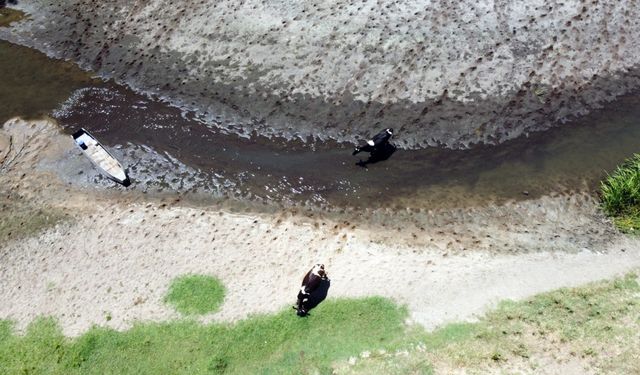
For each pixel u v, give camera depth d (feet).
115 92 81.76
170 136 75.97
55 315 57.11
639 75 76.07
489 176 67.97
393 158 70.59
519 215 63.46
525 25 78.33
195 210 66.49
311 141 73.46
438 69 75.92
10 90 83.25
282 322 53.93
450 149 71.05
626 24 78.59
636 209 61.52
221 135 75.51
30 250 63.62
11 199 69.21
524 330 51.47
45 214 67.21
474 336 51.39
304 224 63.93
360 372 49.60
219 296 56.85
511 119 72.84
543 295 54.34
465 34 77.87
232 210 66.39
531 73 75.61
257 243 61.82
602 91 74.90
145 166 72.54
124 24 87.61
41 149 74.79
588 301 53.42
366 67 76.95
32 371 53.01
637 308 52.31
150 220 65.46
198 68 81.71
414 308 54.24
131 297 57.72
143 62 83.76
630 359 48.65
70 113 79.71
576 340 50.34
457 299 54.75
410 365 49.65
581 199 64.44
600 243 59.36
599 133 71.31
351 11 80.84
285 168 70.95
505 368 48.83
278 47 80.33
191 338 53.72
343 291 55.98
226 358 51.98
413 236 61.72
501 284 55.83
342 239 61.67
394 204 65.72
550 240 60.29
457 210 64.49
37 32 89.92
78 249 63.00
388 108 74.43
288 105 76.54
